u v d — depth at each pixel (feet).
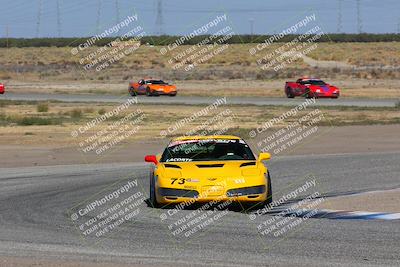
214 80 571.28
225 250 65.51
